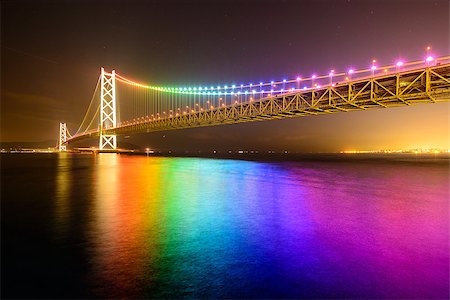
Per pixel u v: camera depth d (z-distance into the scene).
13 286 6.88
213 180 28.25
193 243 9.59
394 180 29.42
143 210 14.39
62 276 7.36
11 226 11.52
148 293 6.62
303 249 9.09
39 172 36.47
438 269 7.70
